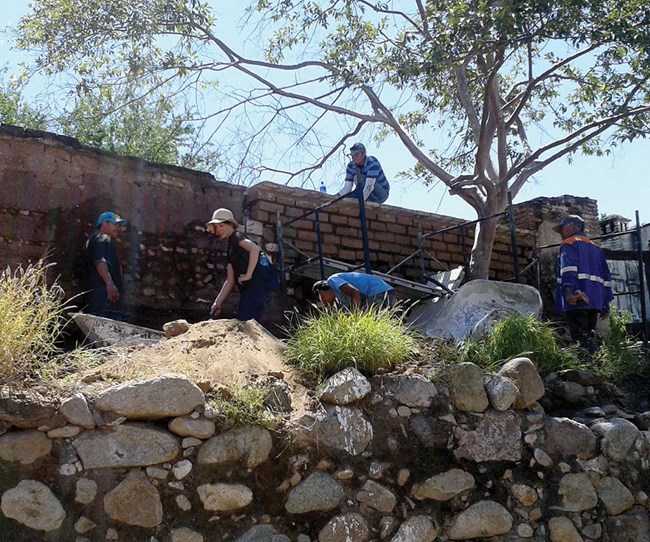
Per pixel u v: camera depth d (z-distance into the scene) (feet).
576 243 25.29
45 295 16.76
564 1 29.91
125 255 29.45
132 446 14.96
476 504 17.74
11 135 27.81
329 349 18.12
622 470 19.53
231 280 25.11
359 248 34.30
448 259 37.22
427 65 32.35
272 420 16.17
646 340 26.50
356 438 17.08
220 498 15.35
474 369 18.83
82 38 35.76
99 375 15.96
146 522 14.73
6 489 14.03
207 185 31.71
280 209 32.65
